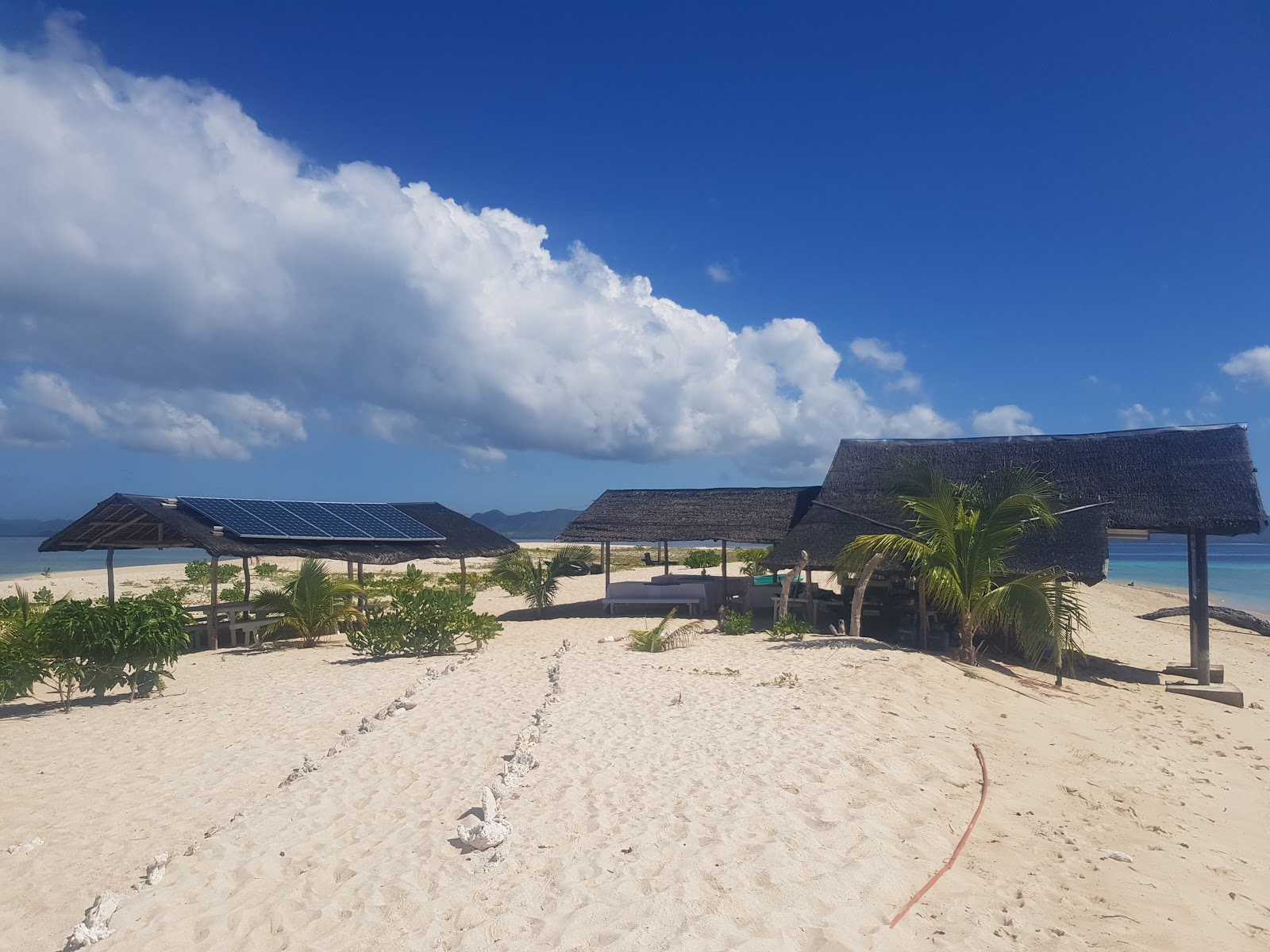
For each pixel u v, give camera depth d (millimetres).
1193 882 5824
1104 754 9055
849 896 4922
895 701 9930
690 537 20328
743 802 6402
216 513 19219
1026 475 14805
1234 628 27016
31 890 5555
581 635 17906
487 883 5145
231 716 10688
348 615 18641
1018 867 5719
